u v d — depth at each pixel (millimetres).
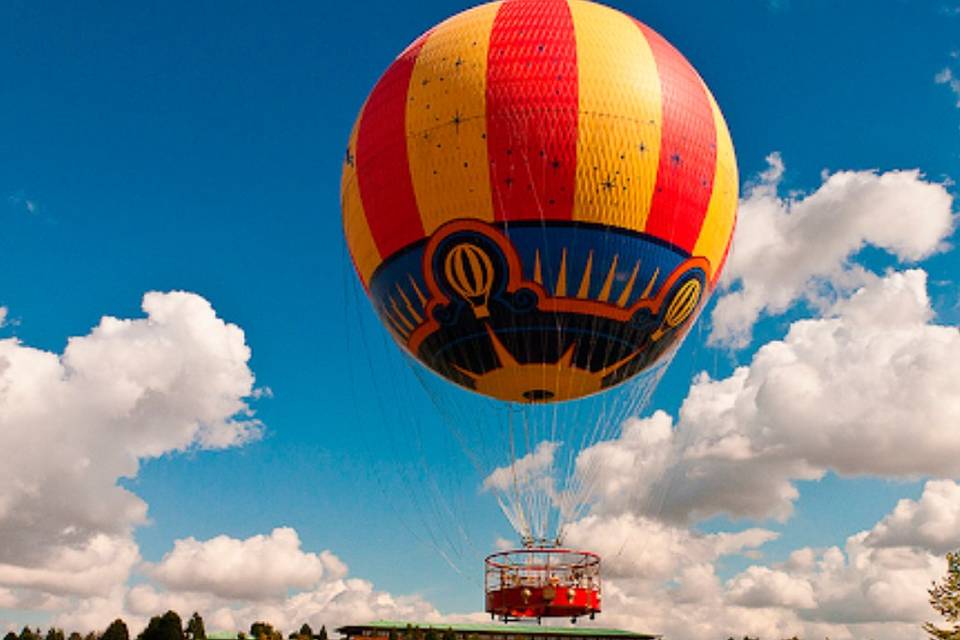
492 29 36281
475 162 34781
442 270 36750
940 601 44156
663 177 35562
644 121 35188
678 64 37625
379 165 36938
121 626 115250
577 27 36156
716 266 39906
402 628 114062
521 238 35312
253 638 121250
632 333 38562
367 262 39500
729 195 38750
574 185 34594
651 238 36094
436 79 35812
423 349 40938
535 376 39875
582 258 35656
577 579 37719
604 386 41875
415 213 36250
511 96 34531
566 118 34375
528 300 36531
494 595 37906
